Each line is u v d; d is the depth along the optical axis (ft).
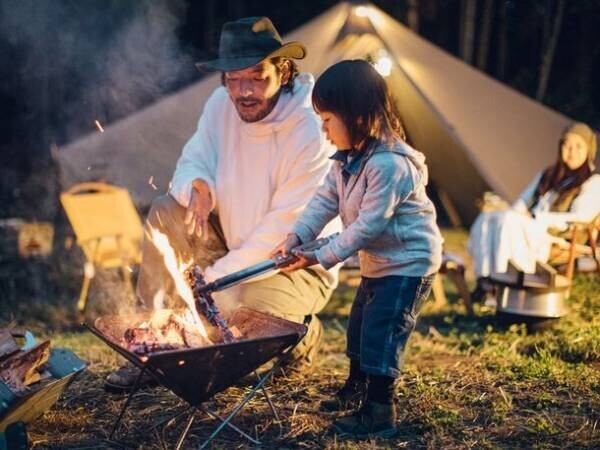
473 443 9.85
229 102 12.26
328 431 10.16
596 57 28.48
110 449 9.68
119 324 9.95
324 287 12.11
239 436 10.05
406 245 9.81
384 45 19.52
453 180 24.81
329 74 9.63
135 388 9.75
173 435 10.07
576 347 13.47
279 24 33.09
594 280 19.25
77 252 22.25
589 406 11.10
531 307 15.29
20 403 8.89
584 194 17.39
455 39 32.86
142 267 12.04
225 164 12.12
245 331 10.26
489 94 19.27
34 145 30.22
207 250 12.53
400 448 9.72
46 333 16.79
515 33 31.04
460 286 17.28
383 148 9.59
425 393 11.50
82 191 22.33
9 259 21.04
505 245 16.44
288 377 12.19
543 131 18.80
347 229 9.61
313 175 11.74
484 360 13.35
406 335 9.93
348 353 10.82
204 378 9.04
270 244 11.67
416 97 20.62
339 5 19.52
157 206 12.13
